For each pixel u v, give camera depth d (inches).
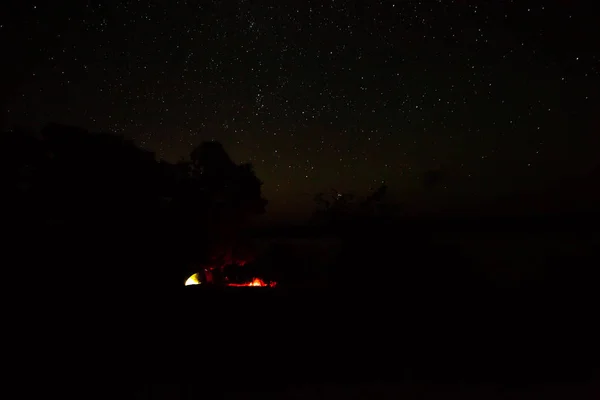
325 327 146.3
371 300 159.5
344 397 115.9
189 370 131.8
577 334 139.7
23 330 143.2
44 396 120.1
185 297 163.9
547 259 181.9
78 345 139.2
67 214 187.0
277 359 135.3
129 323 149.0
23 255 171.8
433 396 118.0
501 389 121.2
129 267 177.3
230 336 143.5
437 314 151.1
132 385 124.4
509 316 148.3
